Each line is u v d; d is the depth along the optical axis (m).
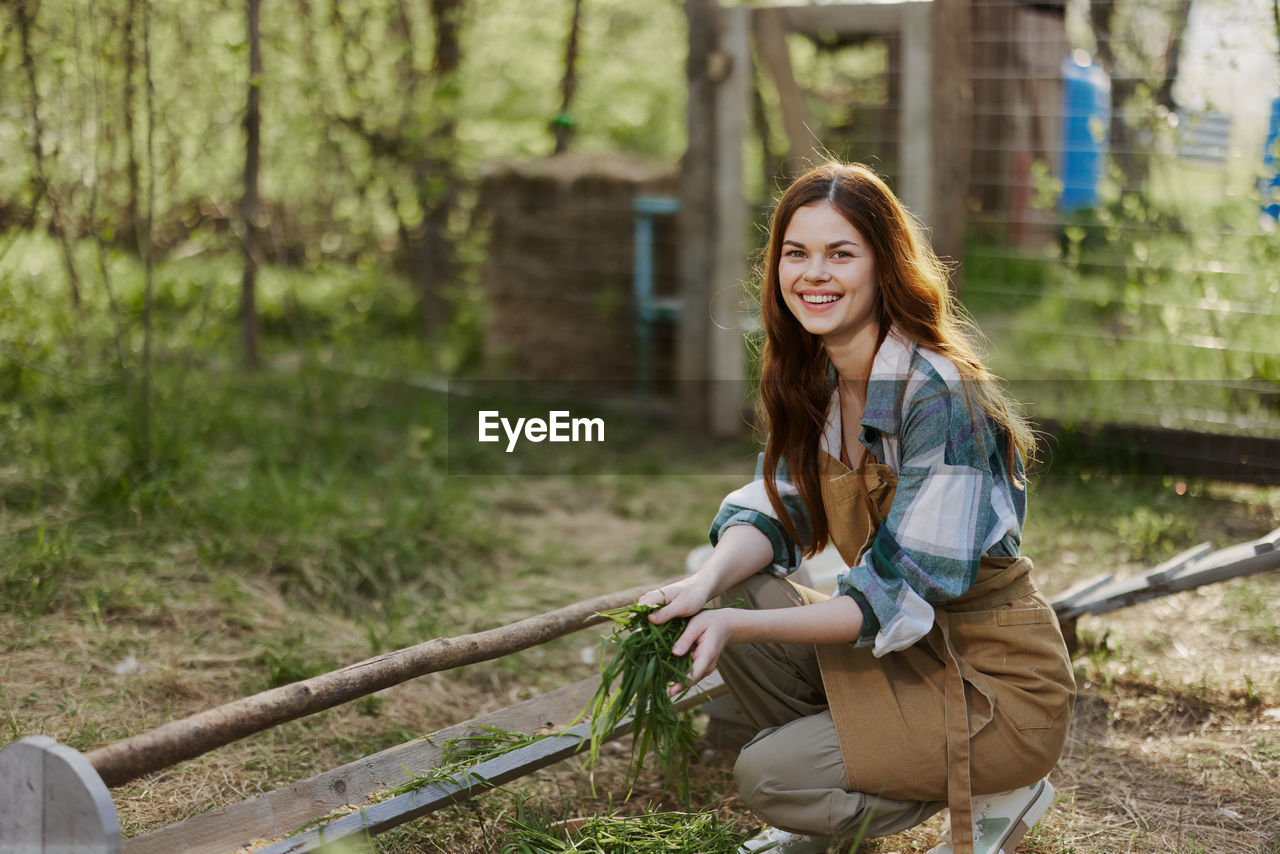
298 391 5.78
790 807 2.04
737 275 6.17
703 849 2.14
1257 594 3.72
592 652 3.43
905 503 1.99
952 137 5.36
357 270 6.77
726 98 6.05
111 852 1.58
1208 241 4.86
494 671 3.28
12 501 4.00
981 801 2.12
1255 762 2.69
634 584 4.08
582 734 2.45
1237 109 4.65
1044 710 2.01
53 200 4.43
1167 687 3.09
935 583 1.96
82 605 3.37
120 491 4.07
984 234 7.27
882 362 2.03
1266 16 4.46
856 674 2.07
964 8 5.30
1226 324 4.80
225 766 2.63
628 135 12.32
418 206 6.70
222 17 5.48
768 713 2.25
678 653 1.94
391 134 6.49
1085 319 6.05
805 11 5.83
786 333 2.17
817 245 2.02
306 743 2.77
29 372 4.82
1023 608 2.06
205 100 5.29
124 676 3.00
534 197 6.89
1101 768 2.70
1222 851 2.34
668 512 5.01
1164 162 5.07
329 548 3.92
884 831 2.05
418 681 3.17
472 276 7.21
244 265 6.07
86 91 4.40
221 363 6.09
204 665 3.12
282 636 3.33
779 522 2.26
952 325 2.12
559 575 4.14
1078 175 8.14
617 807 2.55
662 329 6.86
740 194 6.12
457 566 4.10
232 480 4.52
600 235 6.80
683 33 13.02
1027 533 4.38
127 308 5.37
